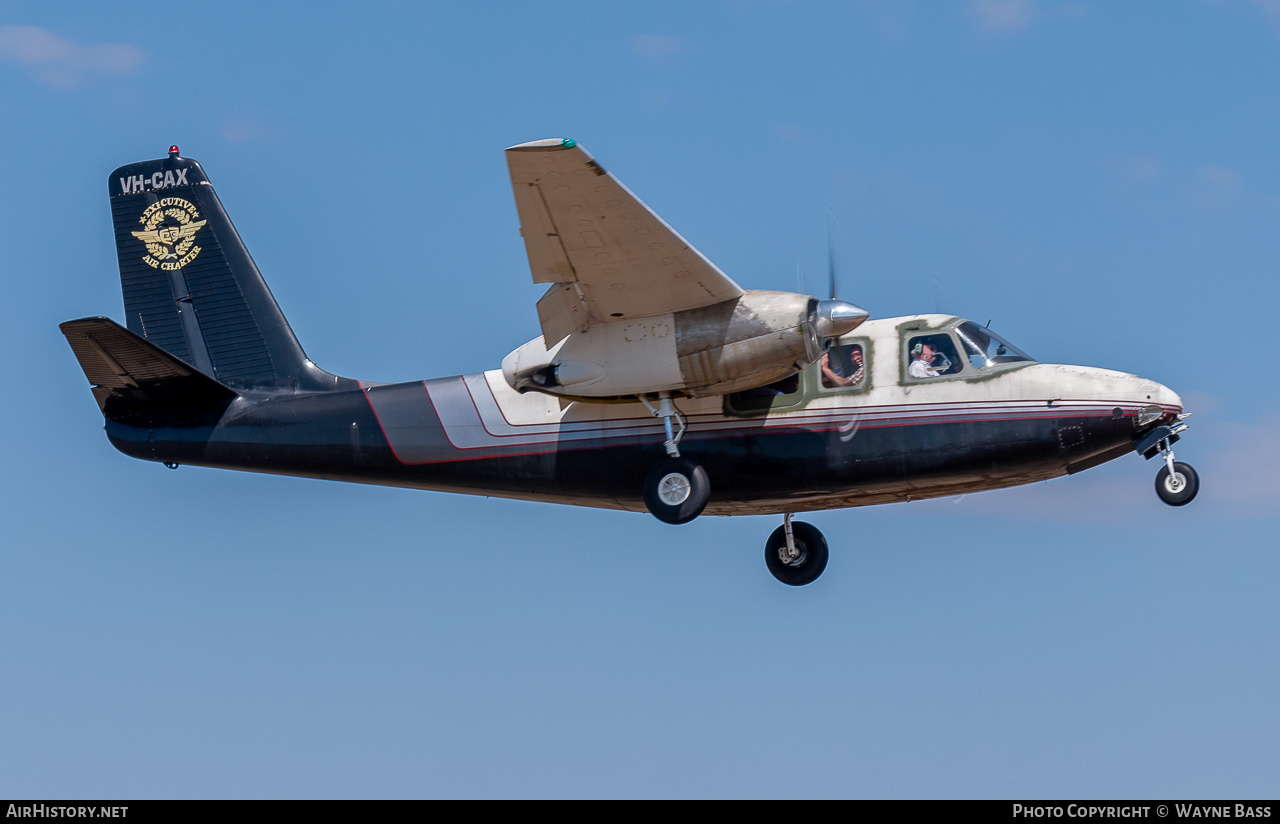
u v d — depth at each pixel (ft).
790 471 197.67
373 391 217.97
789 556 222.48
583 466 206.08
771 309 186.19
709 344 187.52
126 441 221.46
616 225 170.81
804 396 198.08
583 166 159.94
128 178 239.30
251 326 229.86
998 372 194.39
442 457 211.61
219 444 219.00
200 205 237.25
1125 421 190.29
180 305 234.58
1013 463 193.26
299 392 222.48
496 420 210.18
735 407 199.62
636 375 190.80
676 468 198.18
